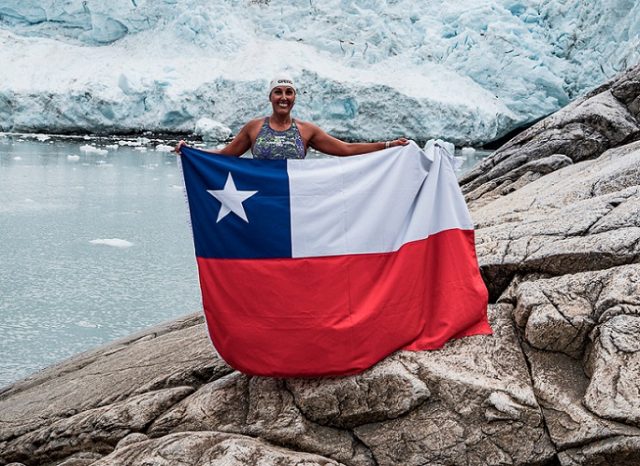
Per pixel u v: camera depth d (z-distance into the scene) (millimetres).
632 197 4660
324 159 4023
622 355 3523
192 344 5121
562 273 4250
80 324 9031
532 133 8531
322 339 3807
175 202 18109
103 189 19438
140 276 11383
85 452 4113
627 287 3809
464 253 4094
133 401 4184
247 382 4027
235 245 3887
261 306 3842
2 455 4379
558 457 3424
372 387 3742
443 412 3629
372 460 3592
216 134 30344
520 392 3588
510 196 6664
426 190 4113
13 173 21188
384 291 3908
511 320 4109
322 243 3898
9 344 8242
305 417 3750
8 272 11289
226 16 35062
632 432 3281
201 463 3428
